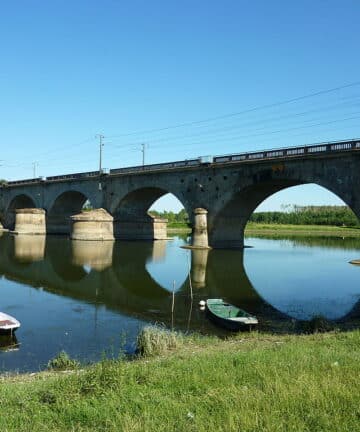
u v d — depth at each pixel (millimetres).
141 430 7602
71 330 22703
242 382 10281
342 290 36500
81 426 8117
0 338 21000
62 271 43812
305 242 94312
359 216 46656
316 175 50812
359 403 8531
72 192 97062
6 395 10180
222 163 62062
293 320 25797
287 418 7965
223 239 67875
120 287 36125
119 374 10711
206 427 7648
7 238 84500
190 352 15945
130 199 84500
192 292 34656
